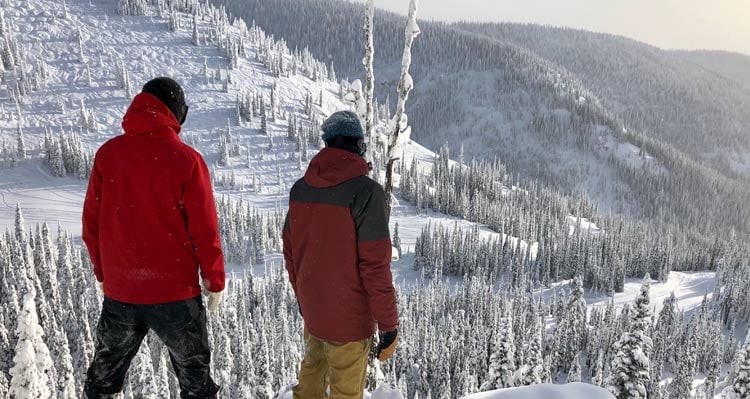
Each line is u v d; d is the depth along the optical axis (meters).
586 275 133.00
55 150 150.50
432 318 94.25
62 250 69.38
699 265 167.50
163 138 3.52
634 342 17.22
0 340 37.03
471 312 93.31
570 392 5.05
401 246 141.50
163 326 3.61
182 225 3.56
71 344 49.50
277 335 64.56
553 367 76.12
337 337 4.01
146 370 27.78
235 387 43.34
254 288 89.56
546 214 182.00
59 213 130.12
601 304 122.88
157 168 3.43
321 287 3.93
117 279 3.54
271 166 181.50
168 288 3.54
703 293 137.00
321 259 3.87
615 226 185.38
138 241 3.46
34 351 15.17
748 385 19.25
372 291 3.78
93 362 3.84
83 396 3.80
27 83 187.25
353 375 4.13
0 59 189.25
